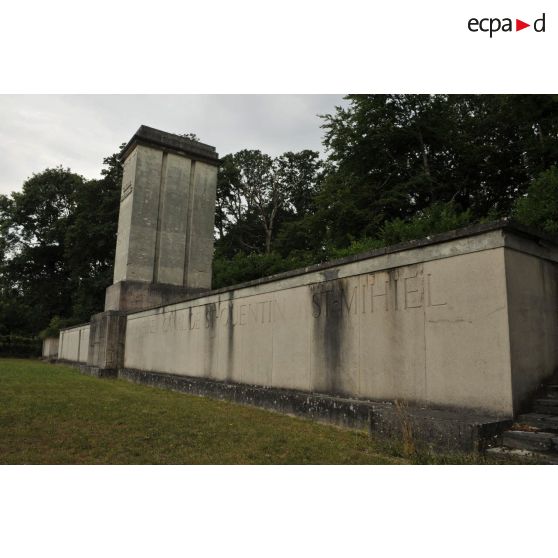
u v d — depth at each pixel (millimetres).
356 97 27156
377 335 8125
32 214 47281
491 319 6449
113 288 21094
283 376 10242
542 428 5762
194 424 8172
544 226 11531
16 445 6426
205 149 23234
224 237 50750
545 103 18797
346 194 26797
